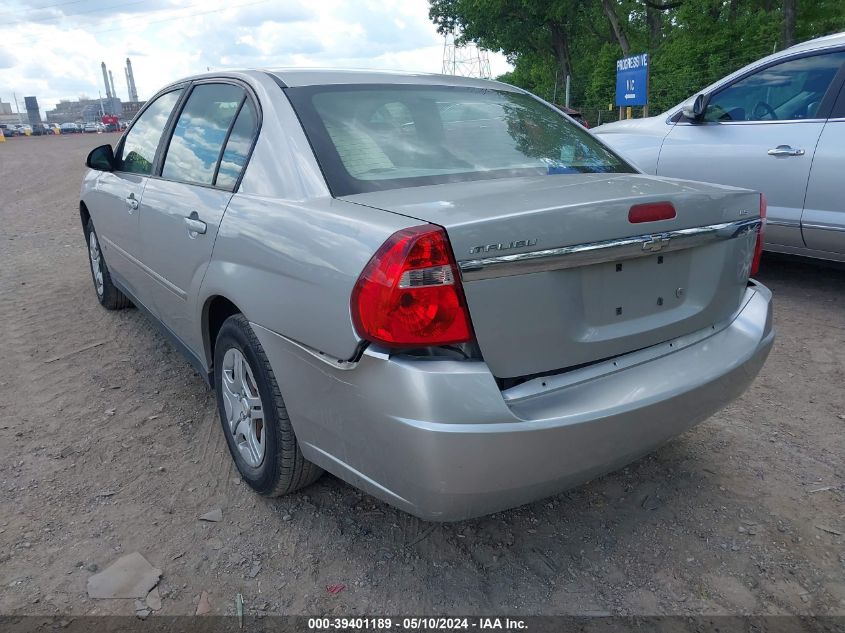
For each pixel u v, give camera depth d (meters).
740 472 2.93
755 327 2.62
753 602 2.22
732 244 2.52
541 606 2.22
